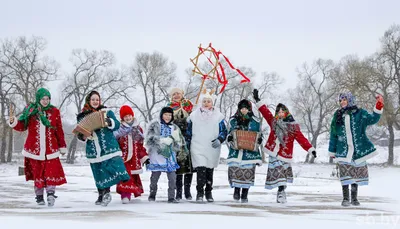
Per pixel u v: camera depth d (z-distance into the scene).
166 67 66.31
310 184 19.47
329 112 67.00
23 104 60.31
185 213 6.41
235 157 9.30
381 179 24.50
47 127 8.14
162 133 9.27
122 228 4.62
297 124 9.34
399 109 54.06
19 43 59.62
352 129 8.81
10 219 5.34
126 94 64.81
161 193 11.94
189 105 10.53
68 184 15.42
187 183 10.02
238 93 65.31
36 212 6.43
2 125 58.66
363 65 54.22
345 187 8.62
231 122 9.54
